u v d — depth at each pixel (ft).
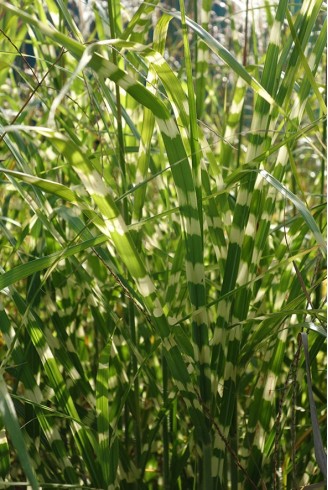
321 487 2.40
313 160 5.56
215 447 2.52
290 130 2.82
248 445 2.73
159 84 3.13
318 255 2.66
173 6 4.48
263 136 2.52
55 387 2.61
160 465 3.38
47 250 3.03
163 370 2.89
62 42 2.02
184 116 2.42
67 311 3.06
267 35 4.34
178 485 2.98
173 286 2.71
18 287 3.75
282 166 2.62
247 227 2.54
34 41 3.42
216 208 2.57
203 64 3.04
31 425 2.77
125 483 2.76
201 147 2.62
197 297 2.41
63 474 2.76
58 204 3.47
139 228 2.72
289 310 2.40
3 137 2.62
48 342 2.74
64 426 3.07
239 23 4.50
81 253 3.11
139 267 2.24
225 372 2.56
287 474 3.02
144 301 2.31
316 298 3.11
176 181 2.32
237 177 2.40
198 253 2.38
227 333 2.54
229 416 2.54
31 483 1.98
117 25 3.20
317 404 3.18
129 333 2.90
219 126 4.45
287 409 2.91
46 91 3.51
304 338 2.32
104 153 2.96
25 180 2.08
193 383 2.53
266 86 2.51
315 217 2.78
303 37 2.53
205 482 2.51
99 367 2.48
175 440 2.94
